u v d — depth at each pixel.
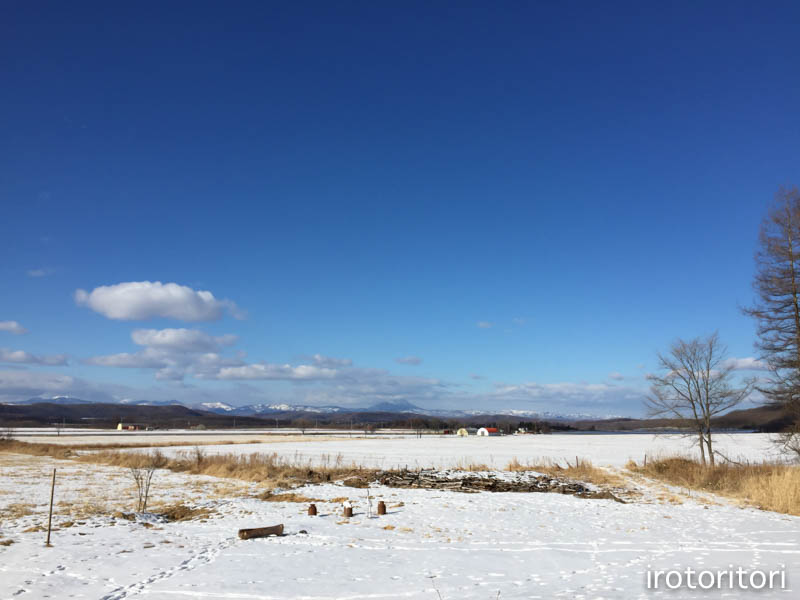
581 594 10.12
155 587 11.23
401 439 114.50
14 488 30.41
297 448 74.38
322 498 27.16
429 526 19.05
